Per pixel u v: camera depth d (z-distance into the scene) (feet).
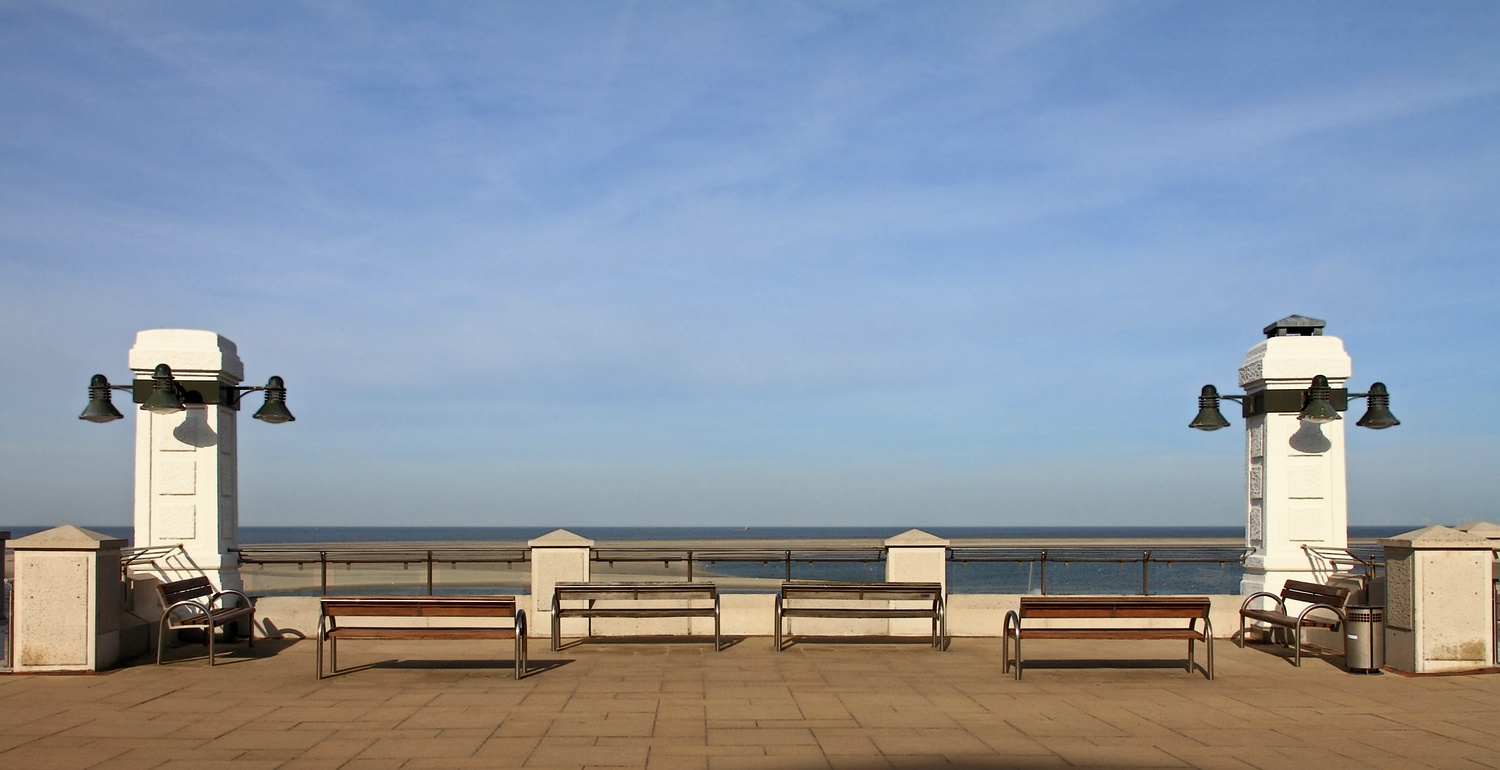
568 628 41.86
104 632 34.01
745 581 77.46
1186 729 26.12
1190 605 33.63
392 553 43.42
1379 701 29.89
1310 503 41.86
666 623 41.88
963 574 132.46
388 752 23.31
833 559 43.14
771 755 23.13
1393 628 34.99
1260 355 42.86
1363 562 39.09
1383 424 40.19
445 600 32.86
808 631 42.14
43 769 21.88
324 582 42.16
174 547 39.37
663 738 24.70
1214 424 42.42
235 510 42.01
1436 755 23.63
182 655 36.94
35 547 33.22
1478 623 34.30
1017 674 32.81
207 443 39.88
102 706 28.40
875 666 35.29
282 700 29.25
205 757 22.86
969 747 23.98
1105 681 32.86
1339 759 23.21
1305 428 42.04
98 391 38.91
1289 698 30.30
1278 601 38.42
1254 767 22.44
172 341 39.83
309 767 22.02
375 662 35.68
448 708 28.14
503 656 36.99
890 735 25.14
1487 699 30.27
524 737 24.79
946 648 39.22
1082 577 130.62
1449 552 34.30
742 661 36.19
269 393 41.63
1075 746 24.18
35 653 33.32
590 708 28.19
